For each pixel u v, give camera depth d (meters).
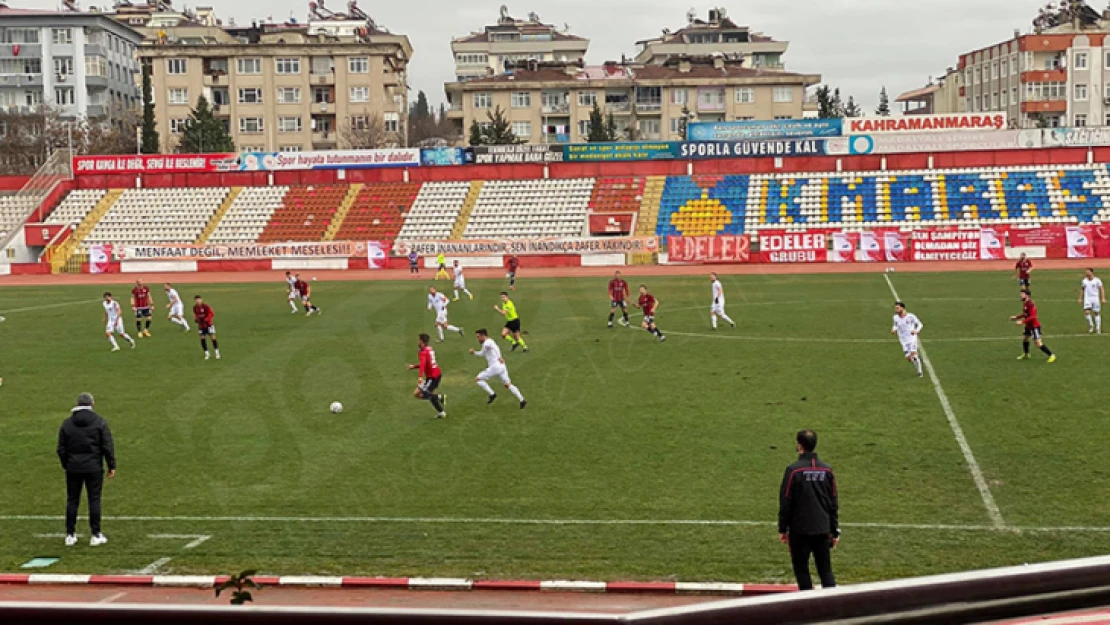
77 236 77.31
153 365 33.34
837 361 31.12
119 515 17.89
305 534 16.72
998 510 16.81
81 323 44.97
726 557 15.16
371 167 82.38
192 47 115.50
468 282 61.50
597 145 80.50
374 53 116.00
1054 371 28.19
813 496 12.65
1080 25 118.81
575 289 55.84
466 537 16.41
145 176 82.56
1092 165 74.62
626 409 25.38
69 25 126.44
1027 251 66.31
